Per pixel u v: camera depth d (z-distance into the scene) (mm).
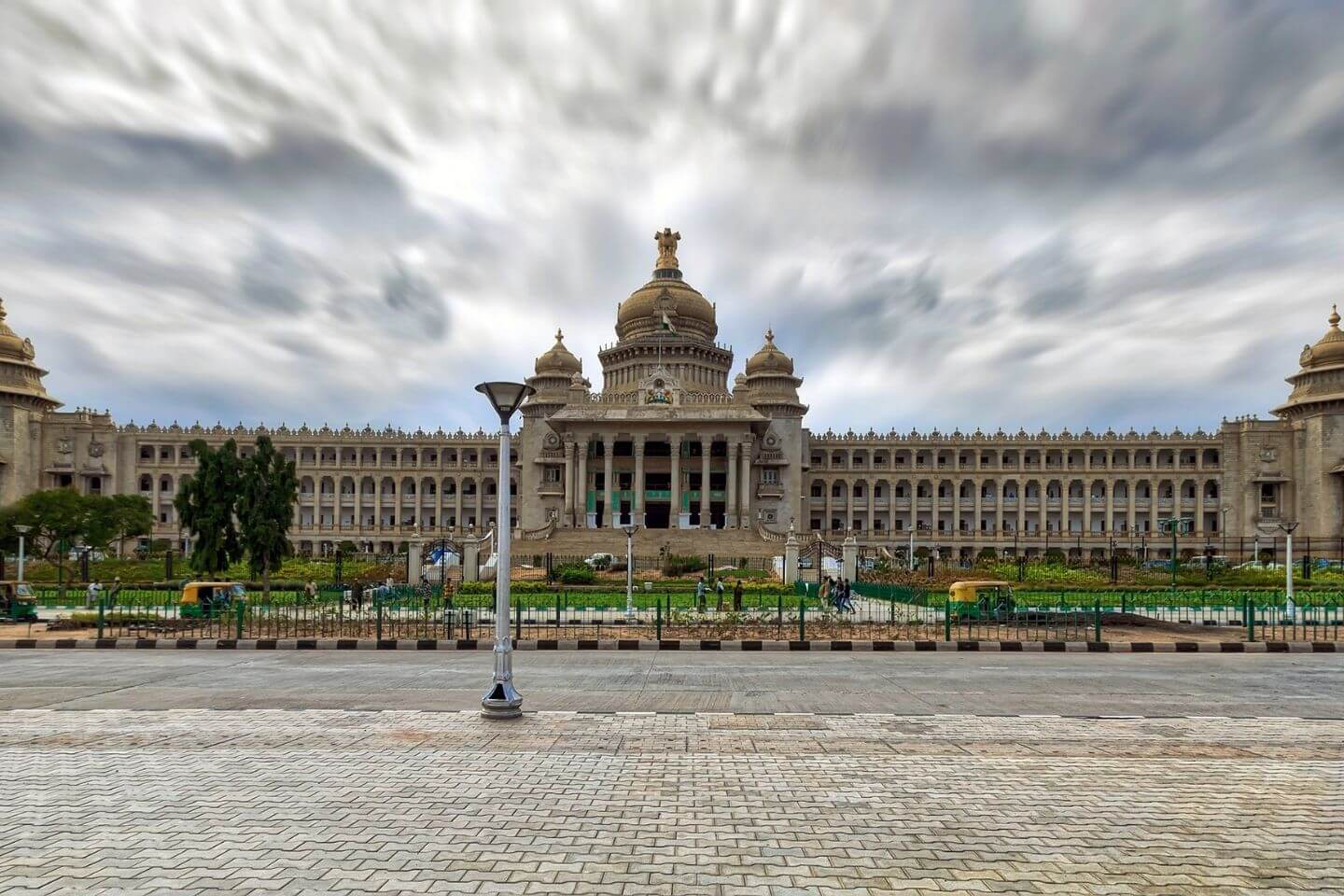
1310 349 103125
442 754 13469
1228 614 39625
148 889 8109
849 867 8859
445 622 30766
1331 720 16703
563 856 9078
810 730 15469
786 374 104375
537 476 100562
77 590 49188
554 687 20266
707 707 17766
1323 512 99438
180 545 106625
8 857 8953
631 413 87125
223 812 10500
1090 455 112438
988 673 23016
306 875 8477
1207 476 109062
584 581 52344
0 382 98625
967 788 11820
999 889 8320
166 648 28422
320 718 16281
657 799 11156
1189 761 13391
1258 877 8703
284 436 114125
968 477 113938
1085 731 15531
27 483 101438
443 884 8297
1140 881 8578
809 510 113312
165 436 109938
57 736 14648
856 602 44531
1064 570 59812
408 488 117500
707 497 86250
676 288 108000
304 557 80438
